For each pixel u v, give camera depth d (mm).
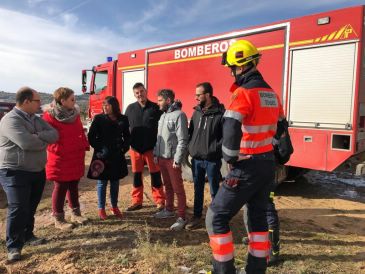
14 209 3789
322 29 5617
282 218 5406
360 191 7098
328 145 5582
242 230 4781
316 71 5715
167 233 4625
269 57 6355
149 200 6242
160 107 5125
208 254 3938
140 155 5535
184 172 7809
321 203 6262
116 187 5164
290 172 7094
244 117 2809
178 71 8125
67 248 4125
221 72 7152
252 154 2879
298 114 5949
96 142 4930
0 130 3748
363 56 5320
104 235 4520
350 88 5332
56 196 4715
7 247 3867
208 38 7359
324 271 3598
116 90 10344
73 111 4570
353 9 5277
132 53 9570
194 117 4754
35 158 3877
